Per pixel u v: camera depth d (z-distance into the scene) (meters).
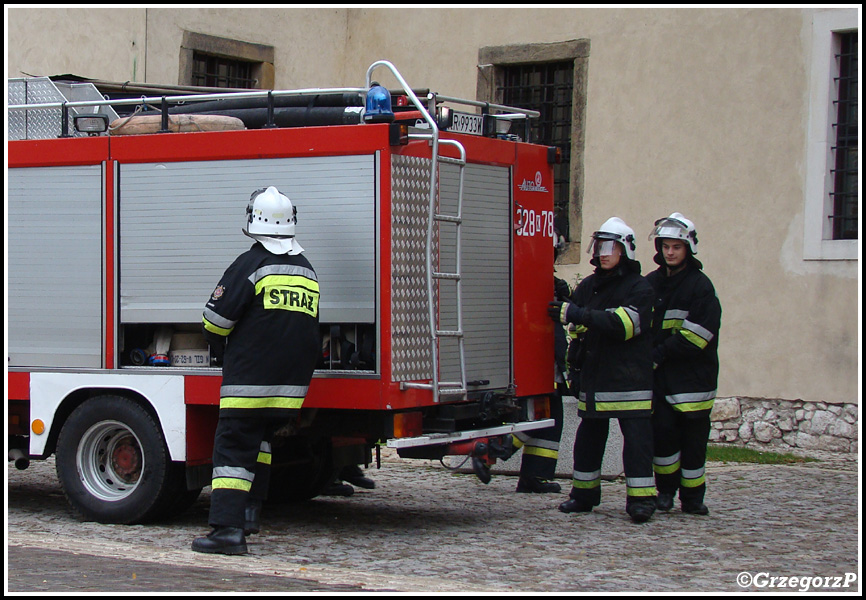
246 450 6.25
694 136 11.60
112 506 7.10
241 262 6.25
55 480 9.26
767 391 11.11
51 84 7.82
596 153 12.25
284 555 6.30
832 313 10.76
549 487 8.59
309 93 6.83
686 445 7.66
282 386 6.23
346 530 7.11
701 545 6.63
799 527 7.21
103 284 7.14
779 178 11.08
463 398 6.93
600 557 6.28
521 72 13.05
